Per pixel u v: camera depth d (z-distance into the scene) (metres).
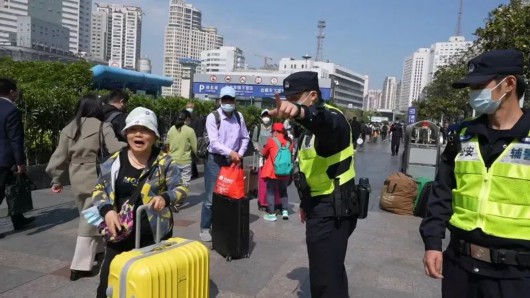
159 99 13.02
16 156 4.91
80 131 3.97
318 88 2.83
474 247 2.06
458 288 2.14
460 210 2.14
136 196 2.83
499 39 9.56
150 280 2.22
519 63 2.06
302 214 3.24
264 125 8.75
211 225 5.10
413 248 5.41
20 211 5.31
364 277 4.36
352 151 2.97
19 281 3.87
